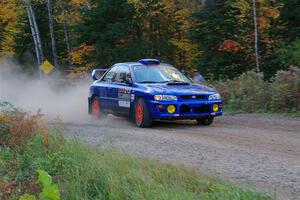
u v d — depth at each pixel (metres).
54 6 46.66
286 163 8.31
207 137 11.49
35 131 10.36
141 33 43.56
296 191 6.55
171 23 43.78
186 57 43.12
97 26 41.12
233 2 33.12
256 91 18.70
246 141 10.80
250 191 6.23
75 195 6.65
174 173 7.13
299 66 29.70
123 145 10.27
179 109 13.30
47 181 4.42
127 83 14.67
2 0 46.03
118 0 40.59
